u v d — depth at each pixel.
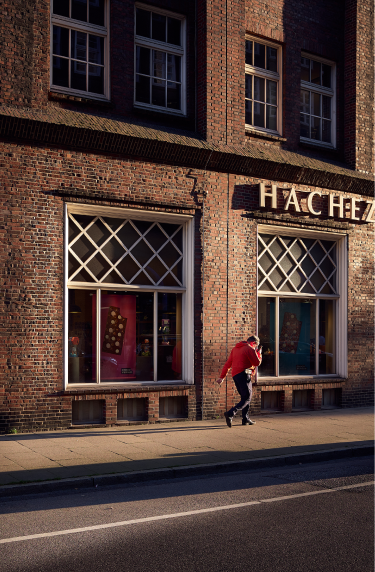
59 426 10.50
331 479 7.75
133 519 5.88
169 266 12.21
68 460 8.09
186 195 12.16
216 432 10.72
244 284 12.91
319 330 14.63
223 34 12.94
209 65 12.68
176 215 12.06
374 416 13.11
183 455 8.63
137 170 11.51
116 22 11.76
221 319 12.53
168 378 12.10
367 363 15.20
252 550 5.00
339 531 5.52
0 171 10.05
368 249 15.40
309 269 14.50
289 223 13.73
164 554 4.90
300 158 14.19
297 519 5.89
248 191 13.08
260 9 13.89
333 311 14.97
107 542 5.20
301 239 14.38
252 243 13.08
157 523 5.75
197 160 12.20
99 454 8.55
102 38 11.76
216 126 12.73
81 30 11.48
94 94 11.58
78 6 11.46
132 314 11.72
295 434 10.66
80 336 11.06
